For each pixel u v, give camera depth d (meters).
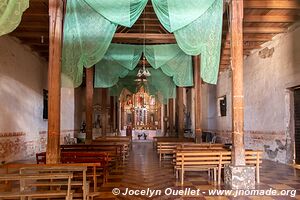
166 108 22.44
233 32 6.88
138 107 23.62
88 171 7.05
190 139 13.17
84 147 9.06
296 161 9.57
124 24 7.15
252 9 8.23
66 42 7.38
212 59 7.43
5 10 5.72
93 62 7.54
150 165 9.72
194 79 11.73
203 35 7.39
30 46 11.44
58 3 6.82
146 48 10.93
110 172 8.43
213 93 17.55
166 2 7.17
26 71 11.45
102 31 7.46
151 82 14.33
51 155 6.52
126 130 22.38
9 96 9.95
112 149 9.05
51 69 6.71
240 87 6.79
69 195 4.37
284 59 9.89
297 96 9.57
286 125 9.84
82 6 7.37
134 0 7.13
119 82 16.20
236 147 6.66
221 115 15.98
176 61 11.47
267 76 11.13
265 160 10.86
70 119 16.66
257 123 11.98
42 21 9.01
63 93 15.61
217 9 7.31
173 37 10.03
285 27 9.61
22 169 4.90
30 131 11.83
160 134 22.78
